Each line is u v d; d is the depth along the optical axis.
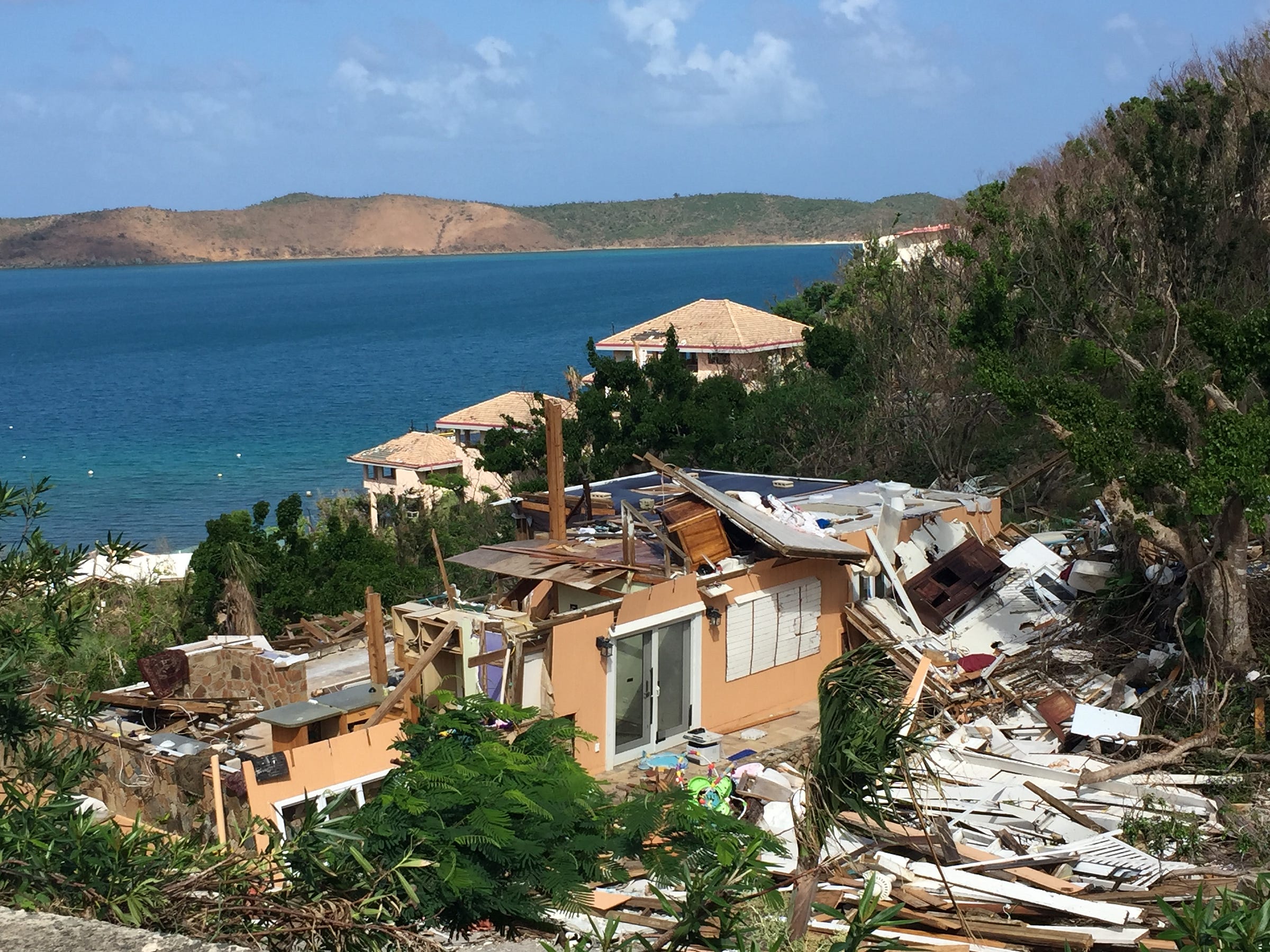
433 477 63.84
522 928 6.52
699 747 17.12
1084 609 19.19
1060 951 9.22
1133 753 14.84
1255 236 32.62
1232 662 15.60
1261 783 13.40
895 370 39.81
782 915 8.62
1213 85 42.34
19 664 6.27
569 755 7.32
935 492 24.09
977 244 43.47
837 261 70.44
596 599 18.47
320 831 5.59
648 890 7.36
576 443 34.72
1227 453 15.07
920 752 6.89
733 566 18.77
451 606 17.56
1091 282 32.53
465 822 6.20
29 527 6.68
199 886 5.22
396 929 5.28
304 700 16.34
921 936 9.36
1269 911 5.97
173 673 16.47
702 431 34.88
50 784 6.18
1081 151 46.72
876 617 20.05
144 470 89.75
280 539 33.38
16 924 4.40
